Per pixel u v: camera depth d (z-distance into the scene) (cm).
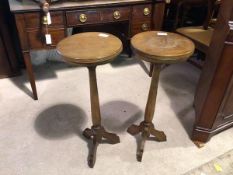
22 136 159
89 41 124
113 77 229
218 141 160
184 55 111
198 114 155
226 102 141
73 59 107
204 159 147
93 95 132
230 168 142
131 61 259
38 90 207
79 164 141
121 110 186
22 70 237
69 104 191
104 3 171
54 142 156
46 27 161
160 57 109
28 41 163
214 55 138
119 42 124
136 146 154
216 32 142
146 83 221
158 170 139
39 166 139
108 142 155
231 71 125
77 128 167
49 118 176
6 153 147
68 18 166
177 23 235
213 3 208
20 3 160
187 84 221
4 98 196
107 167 140
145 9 188
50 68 243
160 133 155
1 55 211
